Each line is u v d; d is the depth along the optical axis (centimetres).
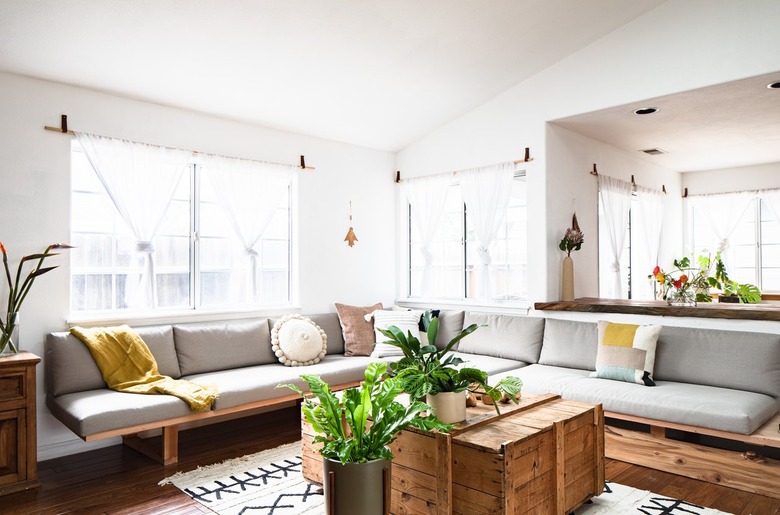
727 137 522
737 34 363
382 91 455
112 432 306
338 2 336
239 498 296
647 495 295
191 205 443
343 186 541
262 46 366
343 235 539
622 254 587
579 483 275
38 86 360
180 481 319
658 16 397
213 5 320
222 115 449
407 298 587
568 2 370
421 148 564
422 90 465
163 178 414
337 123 498
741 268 695
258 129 476
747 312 364
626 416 339
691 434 348
